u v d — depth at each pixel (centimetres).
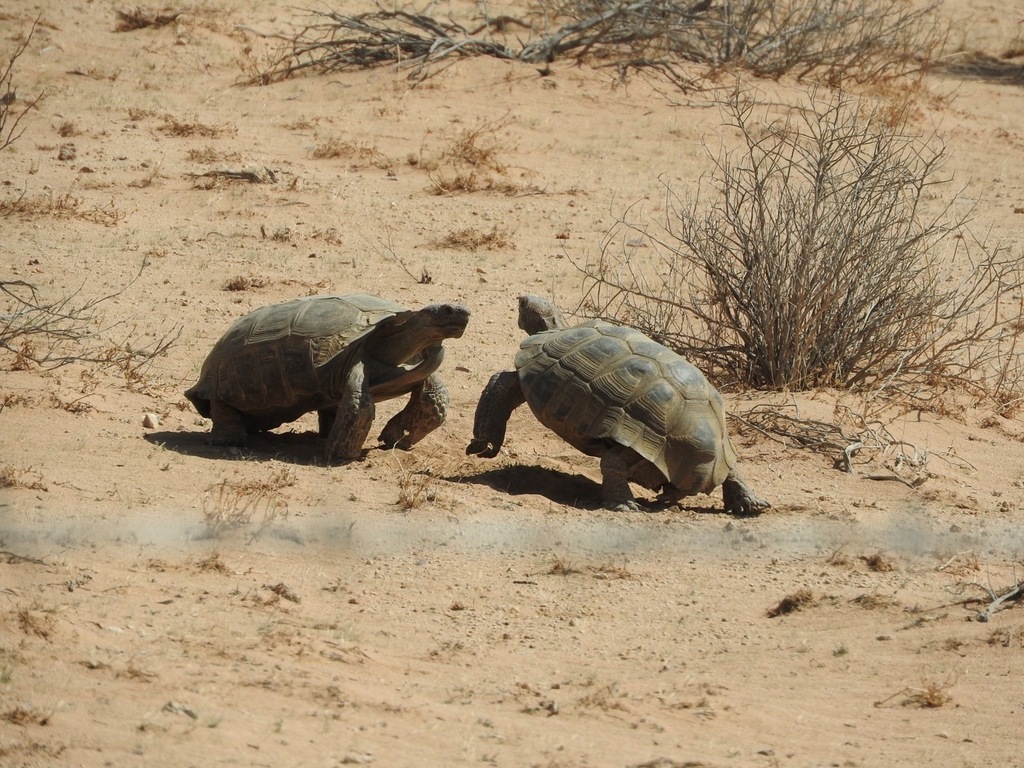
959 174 7388
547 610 2459
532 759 1736
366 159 6906
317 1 10644
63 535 2519
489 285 5159
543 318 3412
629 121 7988
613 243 5834
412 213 6128
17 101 7344
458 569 2634
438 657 2180
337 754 1689
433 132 7462
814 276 4109
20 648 1931
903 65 9856
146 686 1856
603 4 9350
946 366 4244
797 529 2970
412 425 3381
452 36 9294
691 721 1947
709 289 4362
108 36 9150
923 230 5028
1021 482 3481
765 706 2034
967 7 13362
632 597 2561
